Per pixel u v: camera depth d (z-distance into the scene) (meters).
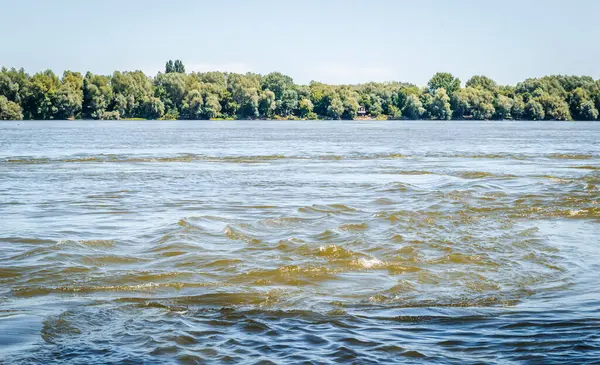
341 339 11.30
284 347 10.94
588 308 13.19
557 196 28.73
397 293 14.49
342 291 14.65
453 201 27.52
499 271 16.41
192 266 16.77
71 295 14.27
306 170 41.56
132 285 15.02
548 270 16.50
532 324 12.11
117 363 10.28
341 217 23.73
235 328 11.94
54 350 10.81
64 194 29.78
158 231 21.17
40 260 17.14
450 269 16.59
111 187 32.34
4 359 10.41
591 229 21.72
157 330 11.80
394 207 26.06
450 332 11.70
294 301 13.80
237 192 30.77
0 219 23.41
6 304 13.53
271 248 18.73
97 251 18.25
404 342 11.15
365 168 43.06
